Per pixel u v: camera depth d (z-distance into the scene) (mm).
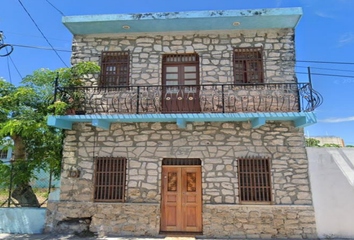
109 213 6898
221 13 6949
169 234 6816
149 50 7676
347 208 6625
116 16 7172
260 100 6891
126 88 7516
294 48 7422
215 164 6965
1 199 8461
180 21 7172
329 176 6785
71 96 7172
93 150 7273
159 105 7352
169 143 7160
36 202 7949
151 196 6949
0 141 7855
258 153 6953
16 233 7004
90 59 7742
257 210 6637
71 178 7180
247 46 7500
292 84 7156
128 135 7281
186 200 7078
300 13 6875
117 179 7113
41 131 7387
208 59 7504
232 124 7129
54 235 6824
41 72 7543
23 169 7449
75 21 7227
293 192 6730
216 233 6613
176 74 7723
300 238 6484
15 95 7199
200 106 7250
